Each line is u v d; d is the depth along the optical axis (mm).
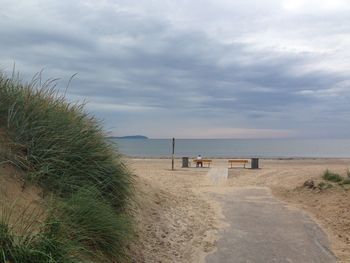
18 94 6531
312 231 9289
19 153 6027
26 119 6297
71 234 5082
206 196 12797
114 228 5941
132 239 6754
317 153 76125
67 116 7000
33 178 5812
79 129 6891
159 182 14445
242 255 7789
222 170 22922
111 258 5785
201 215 10297
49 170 6023
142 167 24906
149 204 9648
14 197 5344
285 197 12930
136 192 9125
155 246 7633
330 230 9398
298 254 7930
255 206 11492
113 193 6965
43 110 6617
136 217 8047
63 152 6312
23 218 4957
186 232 8820
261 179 17359
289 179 15711
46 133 6352
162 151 80812
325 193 12352
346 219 9859
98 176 6668
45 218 5164
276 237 8836
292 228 9477
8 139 6047
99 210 5789
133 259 6512
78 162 6453
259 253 7914
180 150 89125
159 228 8539
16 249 4105
